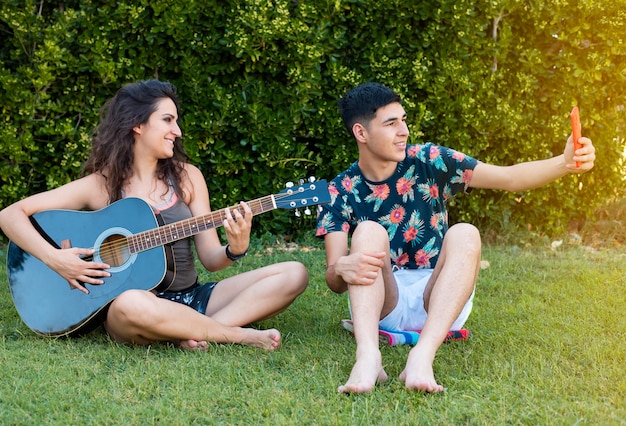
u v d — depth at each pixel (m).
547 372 2.92
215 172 5.57
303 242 5.62
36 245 3.42
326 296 4.34
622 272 4.71
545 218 5.68
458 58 5.41
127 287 3.39
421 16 5.36
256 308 3.47
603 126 5.56
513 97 5.56
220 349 3.27
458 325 3.39
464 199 5.59
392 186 3.36
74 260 3.37
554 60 5.50
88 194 3.60
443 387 2.80
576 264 4.95
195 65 5.32
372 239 3.04
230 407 2.68
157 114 3.49
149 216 3.44
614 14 5.39
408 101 5.34
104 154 3.58
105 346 3.35
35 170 5.47
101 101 5.36
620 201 5.89
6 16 5.15
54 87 5.40
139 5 5.23
